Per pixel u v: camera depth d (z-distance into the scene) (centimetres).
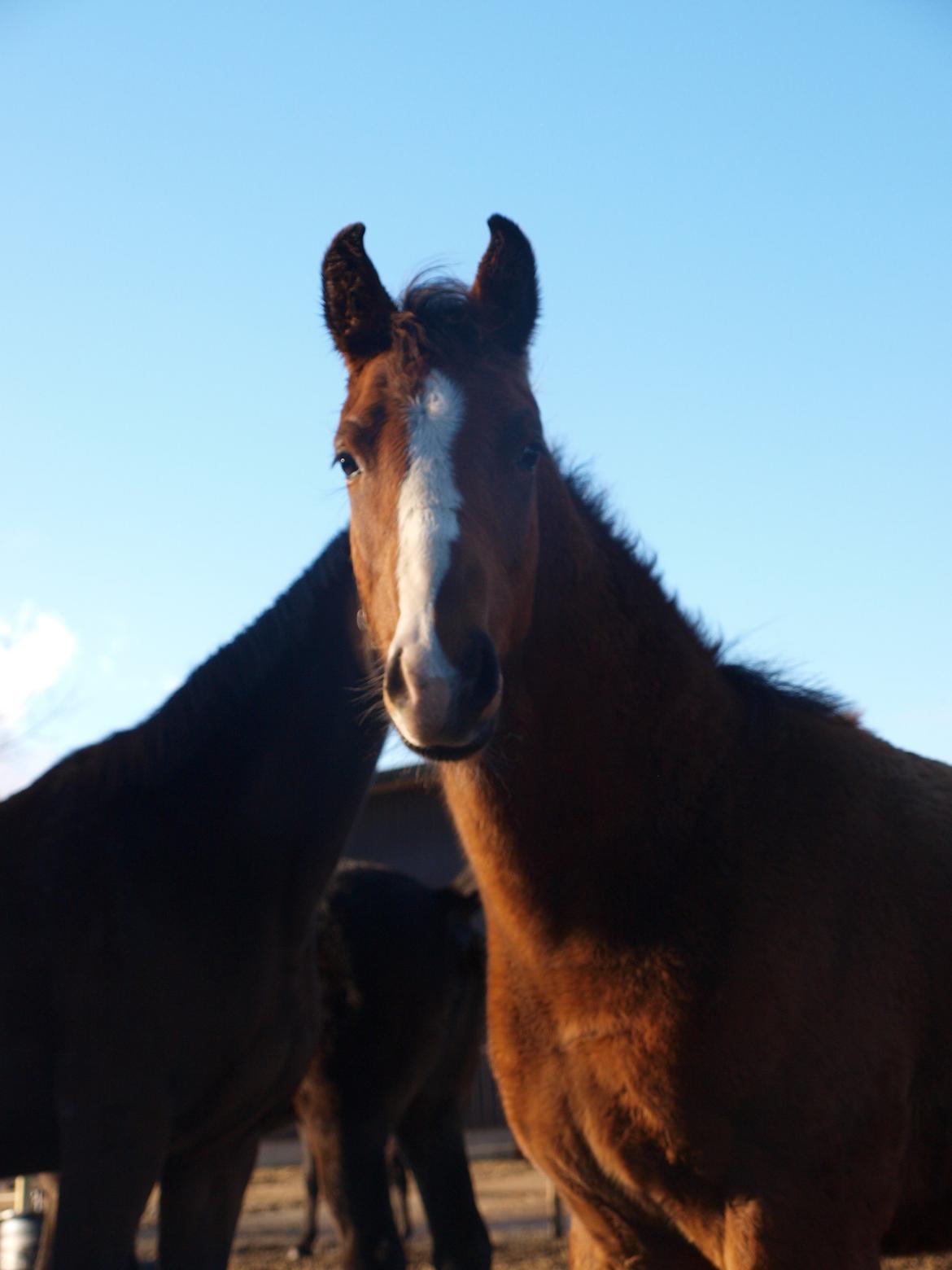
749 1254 202
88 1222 298
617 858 220
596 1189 224
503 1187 1003
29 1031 319
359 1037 458
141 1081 311
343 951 467
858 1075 209
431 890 517
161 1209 338
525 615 224
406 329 238
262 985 330
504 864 229
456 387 228
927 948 225
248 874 334
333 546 361
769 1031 207
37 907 326
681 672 236
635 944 215
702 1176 208
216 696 346
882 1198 210
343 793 350
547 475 240
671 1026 208
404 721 200
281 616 354
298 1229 812
